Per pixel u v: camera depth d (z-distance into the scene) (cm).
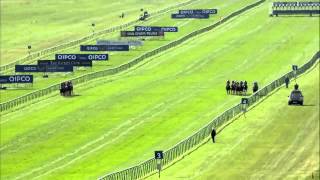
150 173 8575
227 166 8756
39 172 9144
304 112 11231
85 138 10619
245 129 10356
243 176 8369
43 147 10256
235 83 13025
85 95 13350
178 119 11400
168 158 8994
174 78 14638
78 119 11650
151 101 12675
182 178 8325
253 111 11344
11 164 9550
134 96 13100
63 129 11125
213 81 14162
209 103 12356
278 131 10238
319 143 9644
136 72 15462
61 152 10000
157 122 11269
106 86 14100
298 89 12288
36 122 11612
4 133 11069
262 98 12175
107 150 9962
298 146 9538
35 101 13025
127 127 11081
